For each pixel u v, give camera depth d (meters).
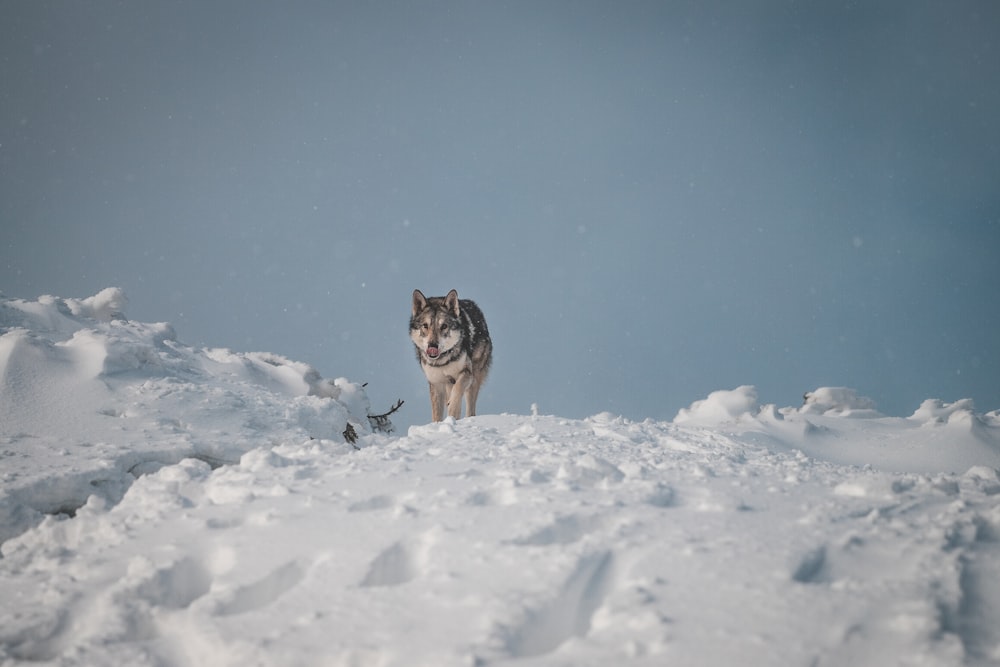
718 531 13.09
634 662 9.03
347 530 13.78
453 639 9.73
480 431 26.34
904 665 8.74
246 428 31.02
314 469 18.86
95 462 24.42
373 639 9.94
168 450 26.70
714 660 8.97
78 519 16.83
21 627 11.67
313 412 34.72
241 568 12.62
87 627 11.74
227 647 10.10
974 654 8.78
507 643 9.58
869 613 9.86
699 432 28.72
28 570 14.34
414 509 14.82
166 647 10.72
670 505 15.45
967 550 12.07
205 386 33.84
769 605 10.19
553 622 10.48
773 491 16.30
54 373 31.31
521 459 19.59
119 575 13.23
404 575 12.76
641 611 10.14
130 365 33.81
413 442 23.83
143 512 16.30
